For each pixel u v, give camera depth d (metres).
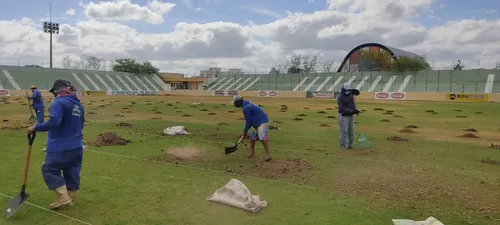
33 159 8.44
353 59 75.38
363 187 6.38
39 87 56.09
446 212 5.21
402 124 16.70
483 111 25.08
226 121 17.31
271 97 51.94
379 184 6.56
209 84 69.75
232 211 5.23
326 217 5.00
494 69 49.16
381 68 71.56
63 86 5.32
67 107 5.17
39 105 13.66
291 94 52.69
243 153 9.22
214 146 10.15
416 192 6.12
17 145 10.17
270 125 15.66
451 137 12.52
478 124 16.89
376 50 73.12
